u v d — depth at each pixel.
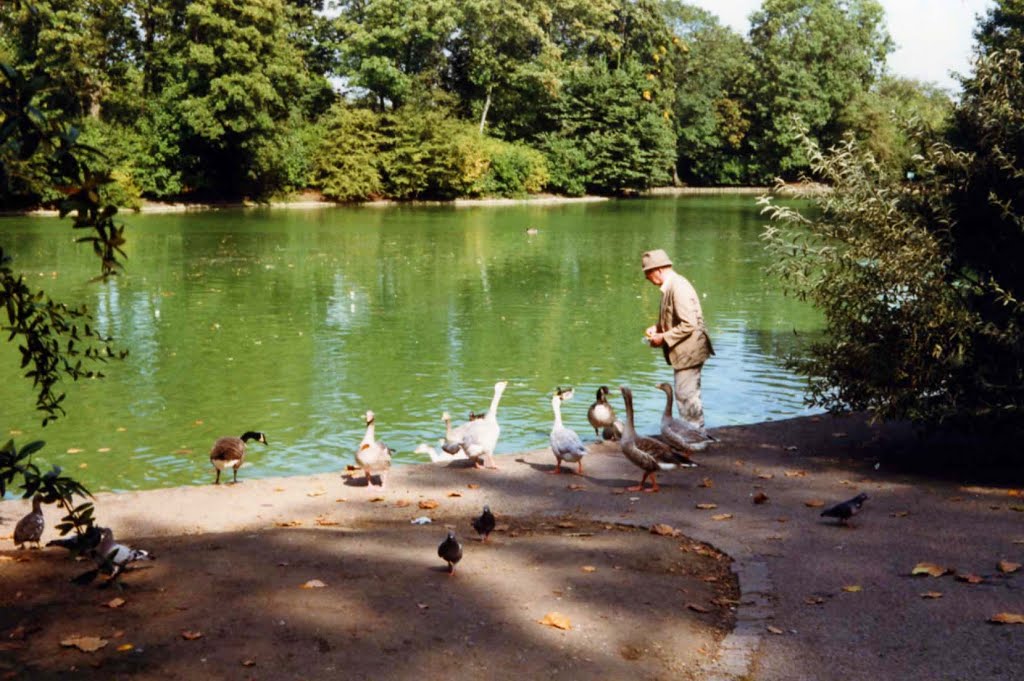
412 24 79.50
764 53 100.19
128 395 16.08
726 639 5.99
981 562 7.26
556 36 94.38
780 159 98.19
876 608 6.41
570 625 6.07
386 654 5.49
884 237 10.18
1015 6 32.53
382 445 10.26
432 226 54.91
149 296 27.41
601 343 20.88
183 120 64.00
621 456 11.63
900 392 10.00
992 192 9.34
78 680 4.99
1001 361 9.79
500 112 89.62
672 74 100.00
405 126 76.50
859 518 8.64
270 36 66.25
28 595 6.34
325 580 6.71
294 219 59.00
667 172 98.56
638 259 38.09
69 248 38.84
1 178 3.61
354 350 20.06
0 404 15.32
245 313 24.75
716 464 10.94
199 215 60.91
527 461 11.45
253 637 5.64
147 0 68.56
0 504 9.71
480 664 5.45
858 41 100.12
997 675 5.34
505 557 7.50
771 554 7.69
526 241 46.00
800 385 16.66
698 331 11.80
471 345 20.66
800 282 10.79
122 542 7.91
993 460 10.76
